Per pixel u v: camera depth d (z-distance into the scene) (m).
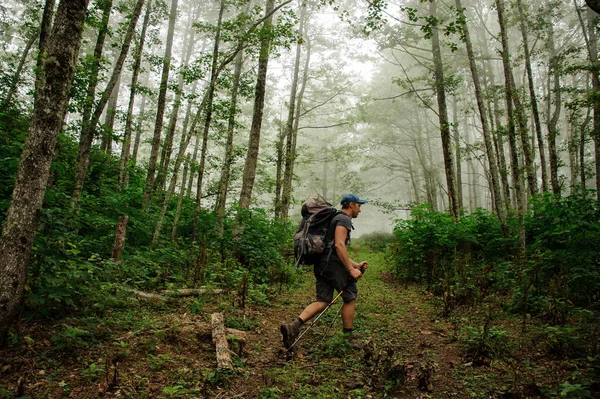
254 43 9.60
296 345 3.96
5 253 2.89
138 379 2.83
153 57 11.55
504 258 8.35
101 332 3.51
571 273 5.44
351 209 4.26
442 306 5.66
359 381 3.09
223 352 3.36
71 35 3.14
